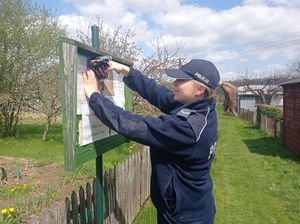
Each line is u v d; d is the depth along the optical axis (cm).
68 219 343
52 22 1900
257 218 654
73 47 240
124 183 517
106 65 288
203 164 248
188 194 248
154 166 252
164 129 228
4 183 802
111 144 336
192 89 244
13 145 1512
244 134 2078
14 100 1822
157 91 309
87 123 270
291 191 827
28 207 622
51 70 1814
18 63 1792
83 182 795
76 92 245
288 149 1446
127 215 534
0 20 1761
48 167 975
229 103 283
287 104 1500
